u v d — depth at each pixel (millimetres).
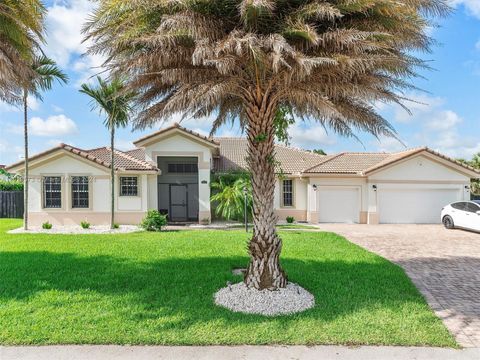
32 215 20656
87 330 5348
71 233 17250
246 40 5098
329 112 5781
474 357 4691
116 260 10406
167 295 7055
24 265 9695
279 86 6355
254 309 6180
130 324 5578
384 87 6766
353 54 5797
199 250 12031
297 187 24547
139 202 21359
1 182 28469
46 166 20688
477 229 18281
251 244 6996
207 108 8227
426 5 5922
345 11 5699
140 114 7457
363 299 6902
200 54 5312
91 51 6621
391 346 4969
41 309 6230
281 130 7777
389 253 12672
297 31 5359
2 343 4973
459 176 23484
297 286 7332
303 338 5129
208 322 5672
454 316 6230
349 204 24000
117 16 6246
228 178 23391
